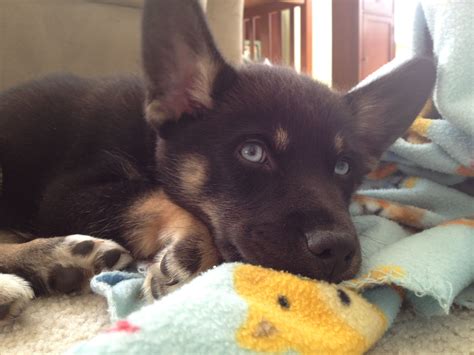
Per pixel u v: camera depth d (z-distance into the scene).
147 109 0.30
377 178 0.40
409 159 0.37
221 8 0.64
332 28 0.97
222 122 0.29
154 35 0.29
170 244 0.27
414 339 0.23
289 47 1.12
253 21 1.12
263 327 0.19
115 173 0.34
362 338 0.21
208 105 0.30
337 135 0.29
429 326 0.25
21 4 0.58
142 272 0.28
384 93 0.35
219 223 0.27
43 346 0.22
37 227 0.34
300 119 0.28
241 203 0.26
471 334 0.24
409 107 0.35
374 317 0.22
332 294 0.22
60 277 0.27
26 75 0.59
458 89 0.33
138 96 0.36
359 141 0.32
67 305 0.26
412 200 0.36
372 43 1.02
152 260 0.28
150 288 0.25
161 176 0.31
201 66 0.30
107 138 0.35
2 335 0.23
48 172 0.37
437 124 0.35
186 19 0.29
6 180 0.38
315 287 0.22
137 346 0.17
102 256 0.28
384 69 0.40
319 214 0.24
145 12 0.29
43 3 0.59
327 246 0.23
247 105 0.29
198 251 0.26
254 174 0.27
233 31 0.65
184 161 0.29
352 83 0.93
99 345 0.16
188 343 0.17
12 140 0.38
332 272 0.23
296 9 1.12
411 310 0.26
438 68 0.34
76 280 0.27
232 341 0.18
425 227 0.33
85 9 0.61
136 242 0.30
